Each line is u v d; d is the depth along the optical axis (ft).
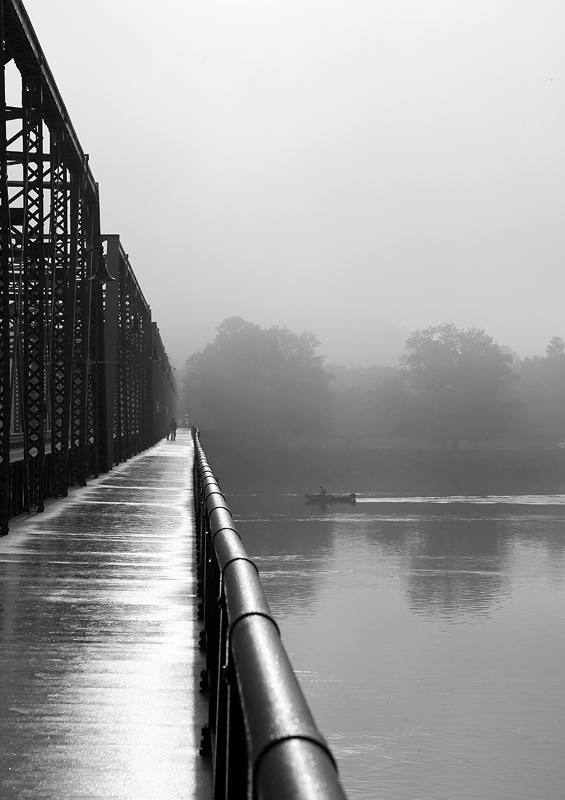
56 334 135.95
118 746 27.02
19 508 105.91
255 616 13.20
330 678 131.64
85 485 153.48
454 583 216.95
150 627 45.44
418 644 153.28
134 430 296.92
